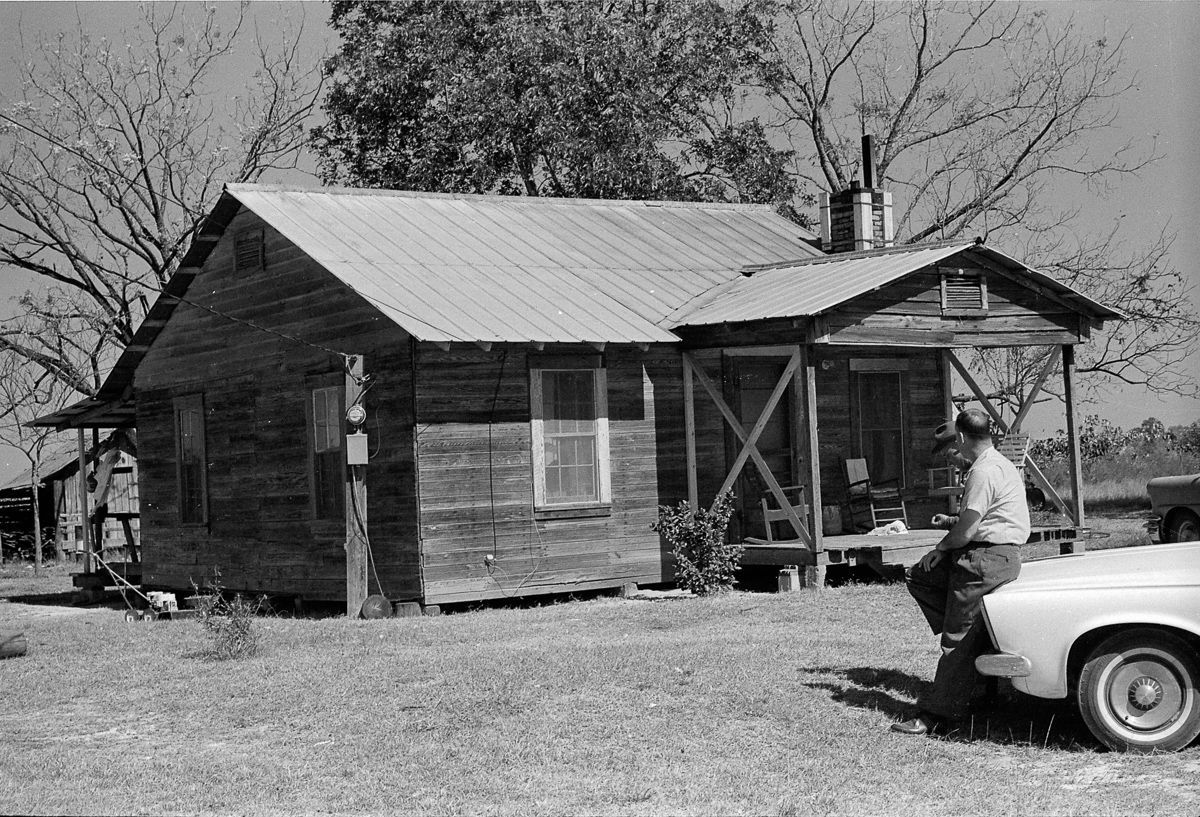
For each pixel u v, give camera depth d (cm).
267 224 2017
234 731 1020
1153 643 845
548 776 848
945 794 785
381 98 3784
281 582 2022
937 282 1886
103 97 3753
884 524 2128
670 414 1969
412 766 880
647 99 3606
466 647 1370
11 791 848
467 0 3822
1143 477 3531
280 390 2019
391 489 1767
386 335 1767
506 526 1795
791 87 4119
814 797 784
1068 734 910
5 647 1463
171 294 2255
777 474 2127
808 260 2148
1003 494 920
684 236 2400
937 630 979
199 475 2238
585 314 1894
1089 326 2050
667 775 842
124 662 1369
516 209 2342
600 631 1480
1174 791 770
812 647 1272
